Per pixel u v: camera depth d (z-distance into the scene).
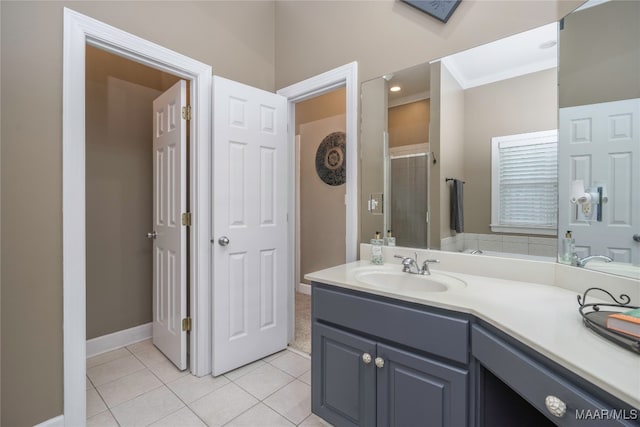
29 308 1.36
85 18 1.52
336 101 3.40
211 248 1.97
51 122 1.42
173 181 2.08
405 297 1.15
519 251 1.40
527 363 0.79
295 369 2.04
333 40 2.09
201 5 2.01
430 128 1.67
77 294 1.48
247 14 2.29
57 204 1.43
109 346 2.29
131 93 2.41
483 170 1.50
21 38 1.34
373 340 1.25
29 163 1.36
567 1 1.28
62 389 1.44
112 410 1.61
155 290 2.33
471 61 1.53
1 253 1.30
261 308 2.16
